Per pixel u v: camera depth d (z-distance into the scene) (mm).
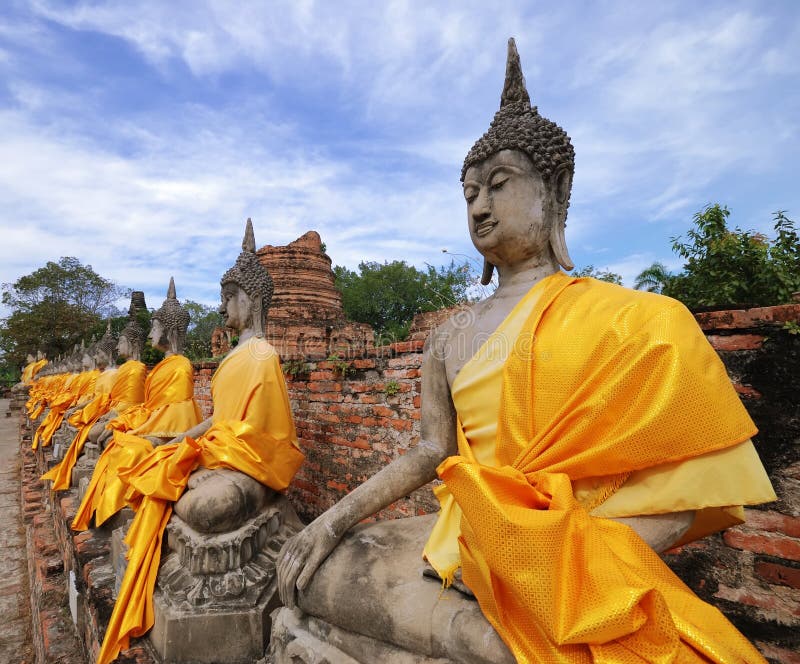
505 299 1899
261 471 3318
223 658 2785
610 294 1566
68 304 34094
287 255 11266
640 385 1335
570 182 1949
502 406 1593
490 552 1236
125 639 2926
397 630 1575
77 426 7105
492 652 1334
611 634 1093
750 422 1353
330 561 1883
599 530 1275
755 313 2193
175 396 5375
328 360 5273
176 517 3246
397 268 30406
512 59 2031
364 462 4816
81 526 4918
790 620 2104
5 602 6102
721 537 2285
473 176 1927
